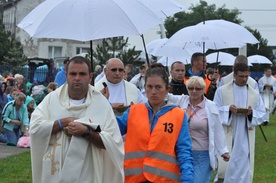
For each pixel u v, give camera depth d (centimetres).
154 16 794
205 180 842
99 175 600
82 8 764
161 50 1577
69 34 754
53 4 775
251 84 1133
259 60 3612
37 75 3475
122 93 897
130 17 772
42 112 606
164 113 646
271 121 2872
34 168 605
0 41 4878
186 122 648
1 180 1179
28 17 787
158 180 632
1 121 1788
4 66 3831
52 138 600
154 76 648
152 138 638
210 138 842
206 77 1205
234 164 1063
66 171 586
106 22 760
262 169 1400
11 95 1934
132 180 640
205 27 1186
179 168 639
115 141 602
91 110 606
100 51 3316
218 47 1407
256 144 1877
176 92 1059
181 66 1058
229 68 4512
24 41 5712
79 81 599
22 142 1688
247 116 1061
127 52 3322
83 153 589
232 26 1404
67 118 595
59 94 611
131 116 652
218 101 1083
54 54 5666
